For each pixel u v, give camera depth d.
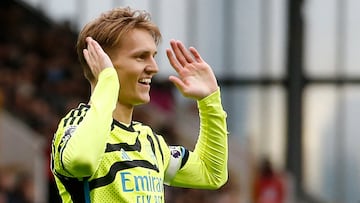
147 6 48.66
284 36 50.09
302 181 48.75
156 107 42.66
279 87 49.91
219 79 49.44
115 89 10.96
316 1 50.41
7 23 45.78
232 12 49.41
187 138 40.09
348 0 50.12
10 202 32.91
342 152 49.12
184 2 49.03
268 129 49.34
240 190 38.91
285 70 49.94
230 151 39.53
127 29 11.28
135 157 11.23
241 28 49.75
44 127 37.12
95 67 11.11
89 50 11.17
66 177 10.95
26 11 46.88
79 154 10.48
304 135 49.59
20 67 42.97
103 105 10.79
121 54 11.30
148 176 11.23
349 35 50.22
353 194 48.75
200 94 12.19
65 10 47.72
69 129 10.84
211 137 12.31
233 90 49.44
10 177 33.91
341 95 50.00
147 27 11.44
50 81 42.56
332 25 50.31
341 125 49.69
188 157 12.16
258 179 39.50
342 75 49.94
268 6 49.84
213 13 49.22
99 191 10.94
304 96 50.03
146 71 11.40
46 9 47.34
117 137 11.21
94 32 11.36
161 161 11.63
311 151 49.34
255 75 49.41
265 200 39.25
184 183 12.25
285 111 49.75
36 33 46.03
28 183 34.03
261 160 40.34
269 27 50.00
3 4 46.47
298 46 50.00
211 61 49.34
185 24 49.00
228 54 49.34
